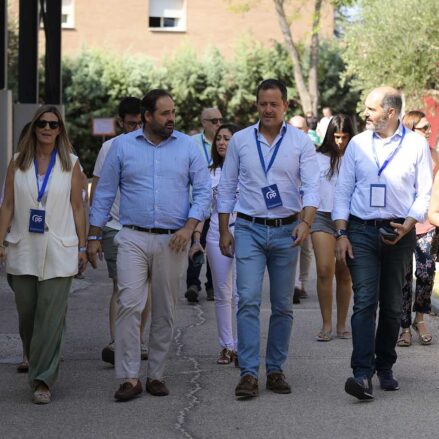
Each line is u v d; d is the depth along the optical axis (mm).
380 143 8352
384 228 8242
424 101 32438
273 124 8453
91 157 44844
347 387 8141
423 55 32000
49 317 8258
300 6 44000
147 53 48844
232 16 49000
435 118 32500
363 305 8258
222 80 45656
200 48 49031
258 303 8500
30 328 8594
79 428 7473
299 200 8586
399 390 8656
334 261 10984
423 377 9188
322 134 29406
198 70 45438
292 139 8500
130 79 44750
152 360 8500
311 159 8484
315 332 11500
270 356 8672
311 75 42969
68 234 8336
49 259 8250
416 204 8258
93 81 44500
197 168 8430
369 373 8219
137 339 8383
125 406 8117
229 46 49062
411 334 11141
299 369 9523
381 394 8508
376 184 8289
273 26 49062
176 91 45312
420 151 8305
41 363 8234
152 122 8320
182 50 45750
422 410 7965
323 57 46188
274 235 8523
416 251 10820
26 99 19531
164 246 8344
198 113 45875
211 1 48906
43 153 8359
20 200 8273
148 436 7254
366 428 7441
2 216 8336
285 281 8602
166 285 8398
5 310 12992
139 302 8352
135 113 9742
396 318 8539
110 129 29516
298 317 12508
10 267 8320
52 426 7531
